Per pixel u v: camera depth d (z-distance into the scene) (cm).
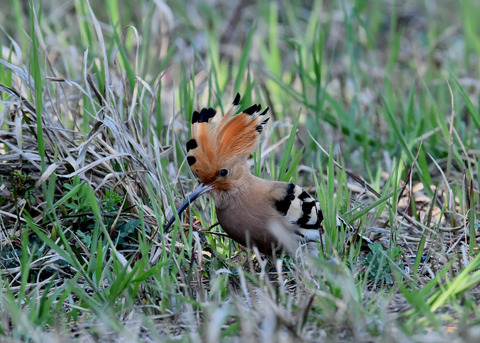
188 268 881
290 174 1035
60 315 798
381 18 2044
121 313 787
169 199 941
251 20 1984
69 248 841
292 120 1441
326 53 1809
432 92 1591
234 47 1819
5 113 1000
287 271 928
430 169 1288
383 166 1313
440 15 2028
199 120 924
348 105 1523
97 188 952
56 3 1850
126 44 1597
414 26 2047
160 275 828
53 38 1486
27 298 834
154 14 1684
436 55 1822
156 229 930
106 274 861
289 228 915
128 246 963
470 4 1680
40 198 1005
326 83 1394
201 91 1529
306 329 716
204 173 913
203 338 705
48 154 1012
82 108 1204
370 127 1443
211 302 778
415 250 983
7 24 1764
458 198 1115
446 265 809
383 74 1697
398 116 1477
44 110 1003
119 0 1714
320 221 938
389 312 755
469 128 1409
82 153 953
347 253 908
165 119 1417
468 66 1650
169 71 1606
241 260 935
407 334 678
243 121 920
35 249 912
